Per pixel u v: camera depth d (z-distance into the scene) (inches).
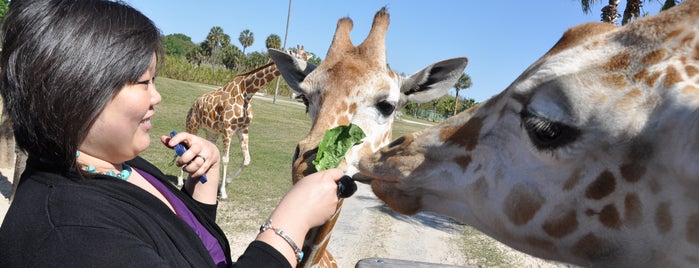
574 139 56.2
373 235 263.3
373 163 78.8
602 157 55.2
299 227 55.5
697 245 50.2
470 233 284.2
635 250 55.2
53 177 47.7
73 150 46.4
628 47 56.7
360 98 105.6
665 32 55.3
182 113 685.9
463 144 69.8
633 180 53.4
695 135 46.4
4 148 300.7
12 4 47.0
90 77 45.2
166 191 61.2
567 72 57.0
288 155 482.6
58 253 41.5
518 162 62.9
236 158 440.8
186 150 68.4
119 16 48.8
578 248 59.1
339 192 61.2
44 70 43.9
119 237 44.0
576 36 61.7
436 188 72.3
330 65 110.7
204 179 68.9
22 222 44.2
